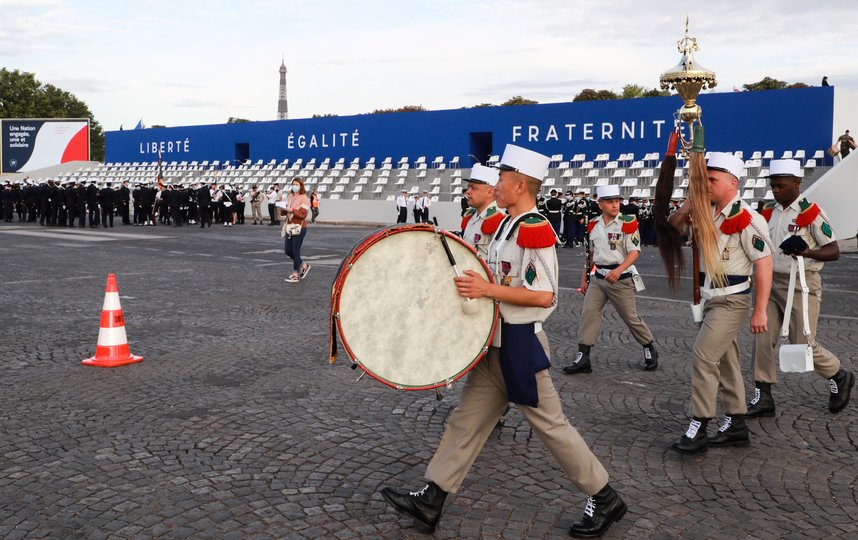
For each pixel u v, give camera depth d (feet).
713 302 15.98
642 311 34.88
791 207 18.62
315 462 15.37
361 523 12.58
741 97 102.42
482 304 11.65
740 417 16.55
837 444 16.80
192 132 163.43
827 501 13.70
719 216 15.76
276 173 145.28
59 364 23.30
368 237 11.29
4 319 30.60
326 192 134.21
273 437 16.85
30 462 15.12
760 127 101.40
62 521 12.48
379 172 133.49
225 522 12.52
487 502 13.53
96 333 28.07
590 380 22.35
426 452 16.07
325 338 27.76
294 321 31.09
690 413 19.12
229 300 36.37
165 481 14.24
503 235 12.00
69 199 90.38
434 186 122.42
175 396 20.02
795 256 17.76
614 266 22.74
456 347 11.62
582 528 12.15
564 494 13.93
